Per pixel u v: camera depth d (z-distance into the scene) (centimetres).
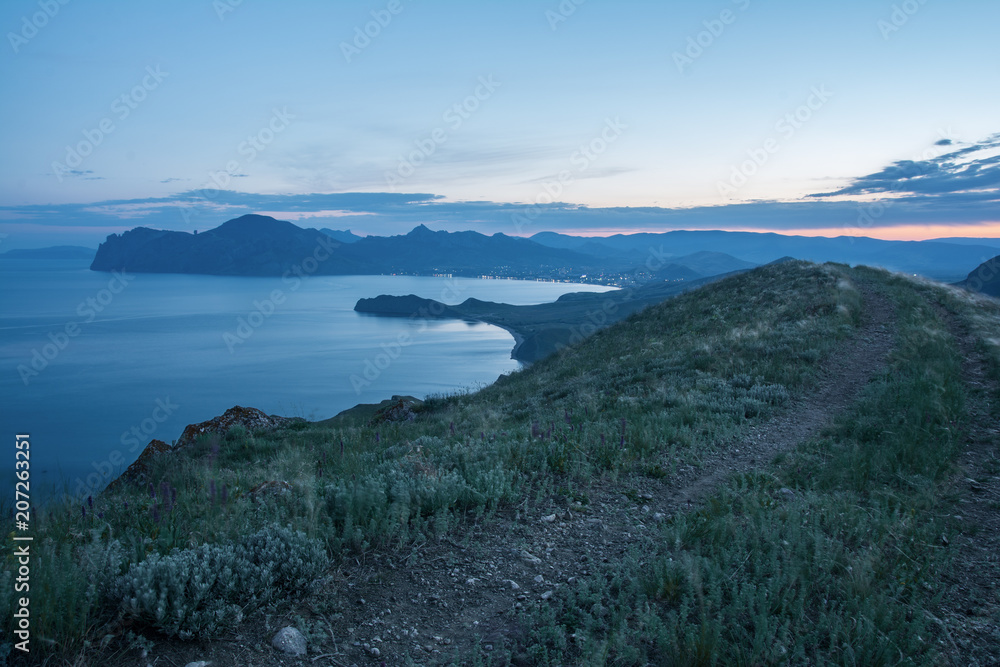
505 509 586
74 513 550
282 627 359
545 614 372
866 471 650
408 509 518
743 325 2100
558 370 2338
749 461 773
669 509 596
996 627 361
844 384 1251
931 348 1402
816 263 3753
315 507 510
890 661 317
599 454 762
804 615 364
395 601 404
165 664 311
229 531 459
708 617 360
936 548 457
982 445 761
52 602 315
